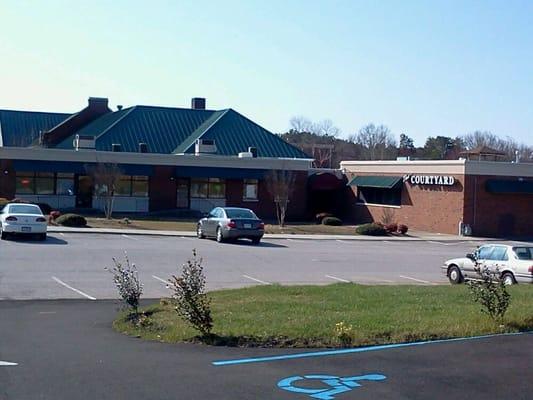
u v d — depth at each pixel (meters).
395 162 56.19
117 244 34.41
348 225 56.00
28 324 14.85
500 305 13.48
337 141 123.94
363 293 18.31
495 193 50.31
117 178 50.94
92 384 8.94
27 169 55.31
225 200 60.69
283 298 17.30
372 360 10.50
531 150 113.25
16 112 74.00
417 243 44.97
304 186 61.56
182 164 58.84
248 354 11.01
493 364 10.24
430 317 13.84
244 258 31.03
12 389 8.66
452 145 120.50
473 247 42.78
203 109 71.56
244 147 64.12
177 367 10.01
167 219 53.78
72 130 69.88
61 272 24.20
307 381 9.20
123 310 16.56
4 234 34.25
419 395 8.59
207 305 12.40
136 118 66.06
